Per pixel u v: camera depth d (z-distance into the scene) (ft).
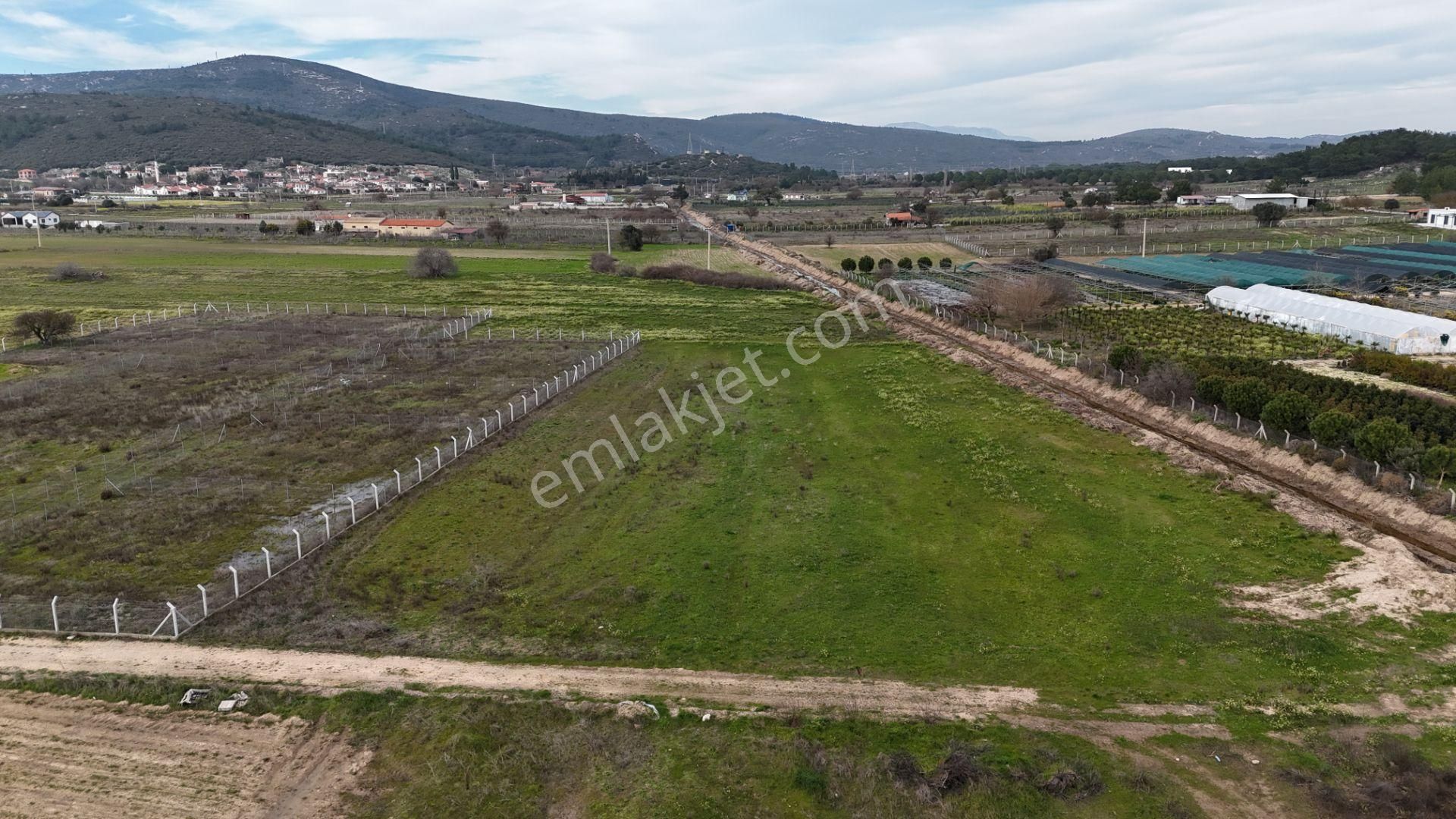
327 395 158.10
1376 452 105.91
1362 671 67.82
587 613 78.69
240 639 73.41
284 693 65.31
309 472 116.67
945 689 66.69
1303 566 86.28
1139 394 147.74
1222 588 82.48
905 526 99.04
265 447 127.34
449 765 57.62
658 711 63.41
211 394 157.89
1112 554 90.48
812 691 66.44
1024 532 96.68
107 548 91.61
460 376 174.29
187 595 81.30
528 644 73.20
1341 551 88.69
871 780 56.13
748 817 53.52
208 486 110.83
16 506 103.40
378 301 275.18
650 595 82.02
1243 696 65.16
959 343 207.00
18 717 62.75
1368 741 59.00
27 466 117.80
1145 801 54.08
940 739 60.49
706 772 57.11
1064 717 63.00
